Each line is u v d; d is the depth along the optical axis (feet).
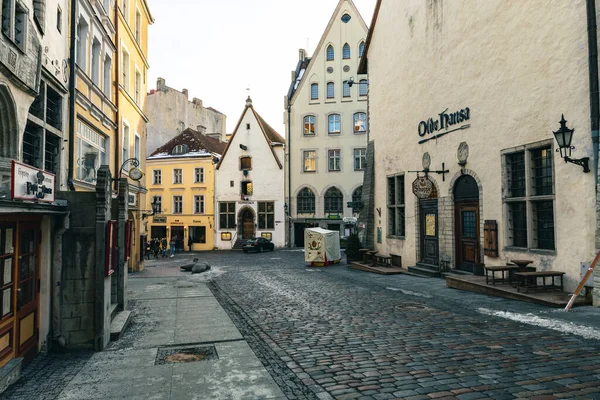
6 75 22.43
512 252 38.34
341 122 132.16
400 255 61.77
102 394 16.87
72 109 37.42
